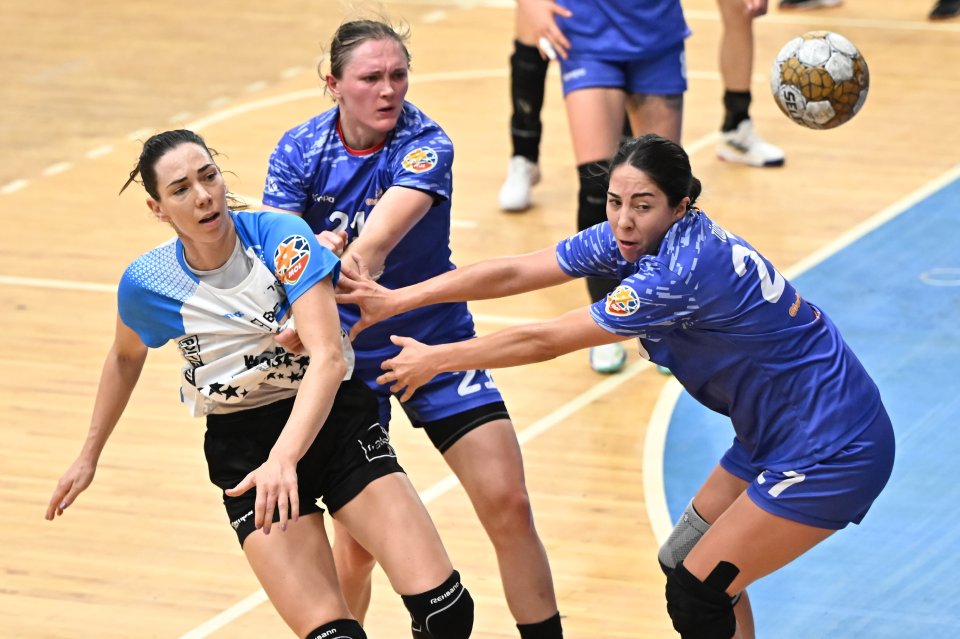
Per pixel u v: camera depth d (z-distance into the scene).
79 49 32.50
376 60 10.01
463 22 34.09
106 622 11.91
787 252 20.03
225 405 9.38
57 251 21.17
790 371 9.09
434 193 10.27
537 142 22.34
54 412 16.09
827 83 10.38
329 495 9.36
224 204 8.84
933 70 28.70
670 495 13.89
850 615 11.73
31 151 25.86
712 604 9.36
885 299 18.30
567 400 16.22
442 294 9.75
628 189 8.77
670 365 9.55
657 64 16.39
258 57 31.75
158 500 14.09
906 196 22.06
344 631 8.70
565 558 12.80
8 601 12.24
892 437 9.42
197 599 12.27
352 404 9.52
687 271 8.78
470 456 10.42
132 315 9.22
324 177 10.55
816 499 9.12
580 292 19.39
